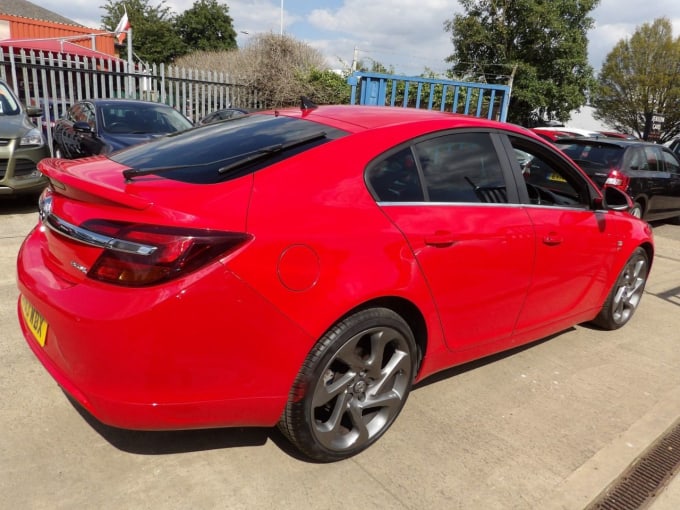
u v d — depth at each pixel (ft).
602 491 8.30
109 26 134.41
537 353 13.06
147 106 28.40
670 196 31.14
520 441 9.39
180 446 8.46
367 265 7.70
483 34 77.25
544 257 10.77
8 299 13.25
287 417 7.59
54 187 7.95
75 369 6.70
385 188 8.38
